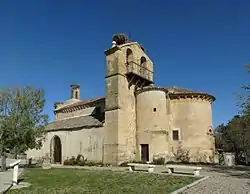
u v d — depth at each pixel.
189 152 38.16
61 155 43.84
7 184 17.39
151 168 26.20
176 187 15.48
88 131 41.09
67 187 16.06
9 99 32.03
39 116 33.69
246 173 24.56
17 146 31.61
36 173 25.11
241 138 52.62
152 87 39.62
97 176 22.03
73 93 59.78
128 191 14.32
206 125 39.66
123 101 39.06
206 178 19.66
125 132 38.38
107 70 40.72
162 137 37.94
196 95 39.88
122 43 43.38
